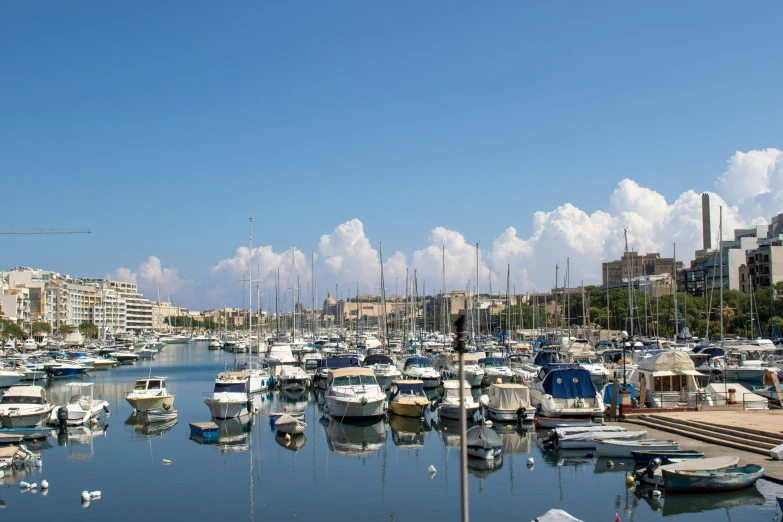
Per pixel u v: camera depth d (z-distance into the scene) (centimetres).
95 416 6319
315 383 8950
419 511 3531
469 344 13250
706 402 5709
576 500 3616
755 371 8888
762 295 15975
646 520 3253
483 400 6494
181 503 3712
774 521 3164
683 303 16888
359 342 15925
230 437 5625
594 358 10806
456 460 4725
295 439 5544
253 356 17150
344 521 3384
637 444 4475
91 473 4388
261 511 3562
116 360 14962
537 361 9981
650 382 5872
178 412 7150
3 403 5822
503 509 3512
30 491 3959
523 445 5097
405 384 6819
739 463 3947
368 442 5419
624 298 19012
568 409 5622
